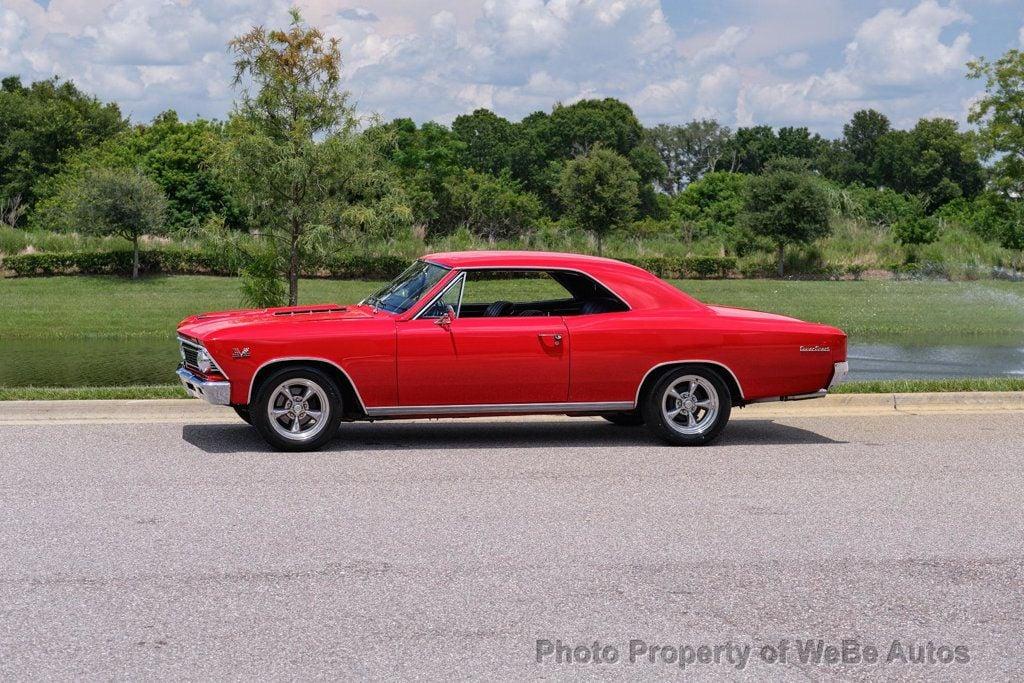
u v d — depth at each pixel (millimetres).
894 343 25688
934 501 7445
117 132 78375
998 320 30750
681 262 44281
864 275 45094
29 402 10547
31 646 4695
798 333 9391
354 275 37688
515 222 53875
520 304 9289
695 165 159125
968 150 47406
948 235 48906
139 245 38938
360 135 16469
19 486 7578
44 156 72688
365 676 4410
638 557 6074
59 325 27656
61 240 39438
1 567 5777
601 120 111188
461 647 4738
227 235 17094
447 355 8875
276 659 4574
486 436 9820
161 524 6633
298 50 16172
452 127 104938
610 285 9289
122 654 4613
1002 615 5242
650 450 9195
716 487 7801
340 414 8961
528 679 4398
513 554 6098
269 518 6801
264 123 16344
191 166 49844
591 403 9172
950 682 4453
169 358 22031
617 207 46469
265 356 8695
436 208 52750
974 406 11695
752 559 6062
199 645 4723
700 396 9500
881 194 73188
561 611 5207
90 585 5500
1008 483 8016
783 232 44281
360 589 5488
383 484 7770
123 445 9086
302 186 16234
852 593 5527
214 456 8672
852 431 10219
